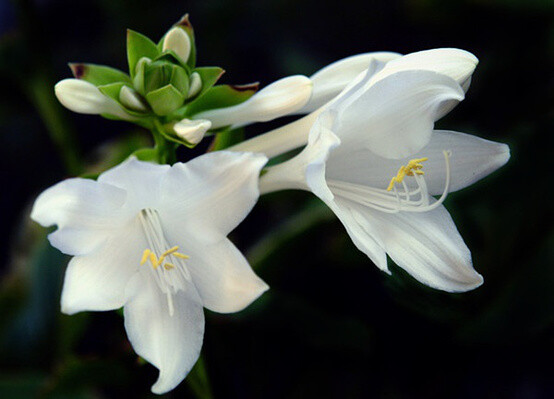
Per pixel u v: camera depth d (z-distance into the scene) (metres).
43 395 0.58
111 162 0.62
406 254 0.50
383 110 0.49
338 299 0.62
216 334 0.58
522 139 0.60
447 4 0.67
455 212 0.59
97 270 0.48
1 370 0.61
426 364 0.60
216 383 0.57
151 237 0.49
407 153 0.49
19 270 0.62
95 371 0.58
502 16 0.67
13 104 0.67
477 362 0.62
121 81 0.50
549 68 0.67
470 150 0.50
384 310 0.61
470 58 0.49
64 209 0.46
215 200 0.47
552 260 0.58
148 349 0.48
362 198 0.50
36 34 0.62
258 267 0.59
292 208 0.67
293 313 0.58
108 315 0.61
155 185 0.47
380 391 0.60
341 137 0.49
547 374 0.62
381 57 0.52
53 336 0.61
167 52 0.50
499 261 0.58
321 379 0.60
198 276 0.49
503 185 0.59
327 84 0.52
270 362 0.59
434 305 0.56
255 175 0.46
